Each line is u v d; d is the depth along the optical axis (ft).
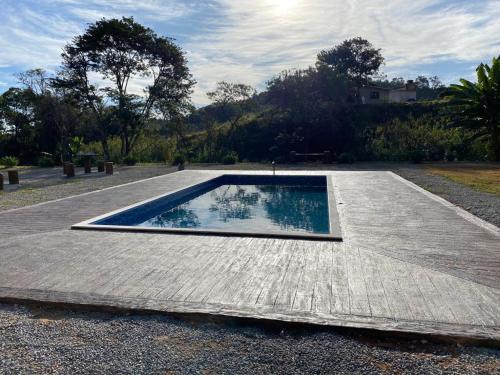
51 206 23.94
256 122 84.07
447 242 14.99
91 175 46.42
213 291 10.53
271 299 9.97
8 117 91.30
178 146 79.71
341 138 71.36
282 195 36.50
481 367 7.25
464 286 10.66
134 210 23.75
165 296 10.25
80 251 14.49
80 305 9.84
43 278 11.73
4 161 63.77
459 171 42.42
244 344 8.19
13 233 17.34
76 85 71.46
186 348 8.05
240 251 14.14
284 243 15.15
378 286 10.73
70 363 7.54
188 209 30.35
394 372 7.14
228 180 43.29
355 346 8.05
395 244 14.82
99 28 70.33
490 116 53.26
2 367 7.41
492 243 14.82
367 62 107.65
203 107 89.97
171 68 77.15
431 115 79.05
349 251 14.01
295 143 70.49
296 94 72.43
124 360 7.61
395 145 66.80
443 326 8.41
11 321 9.34
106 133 76.18
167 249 14.55
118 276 11.80
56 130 86.69
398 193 27.14
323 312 9.19
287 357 7.67
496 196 25.64
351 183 32.78
